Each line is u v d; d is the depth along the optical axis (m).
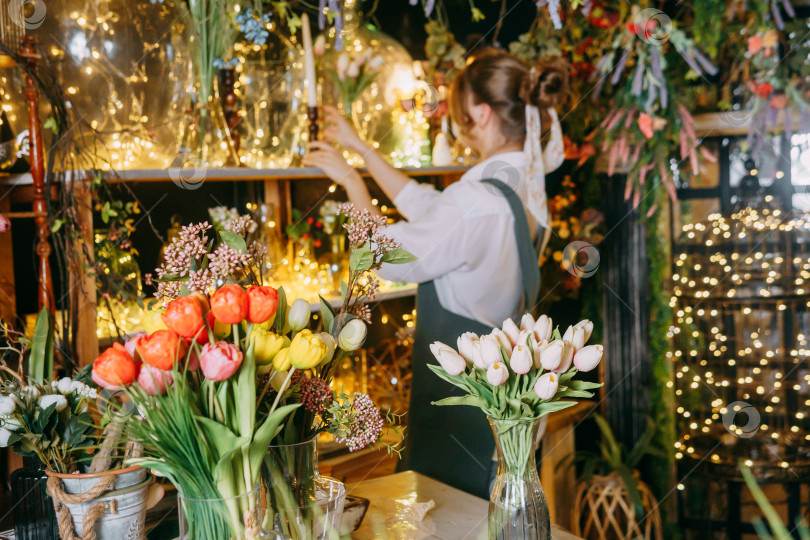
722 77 3.04
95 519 1.25
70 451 1.29
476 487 2.28
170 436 1.01
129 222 2.07
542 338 1.21
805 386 3.04
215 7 2.11
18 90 1.89
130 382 1.01
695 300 3.11
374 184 2.95
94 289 1.96
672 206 3.13
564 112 3.12
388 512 1.48
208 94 2.13
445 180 2.92
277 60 2.43
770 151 3.03
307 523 1.14
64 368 1.94
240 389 1.02
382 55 2.68
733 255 3.08
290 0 2.50
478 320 2.31
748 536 3.05
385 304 3.05
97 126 1.97
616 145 3.03
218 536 1.03
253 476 1.05
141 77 2.01
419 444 2.38
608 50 3.08
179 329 0.99
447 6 3.12
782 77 2.94
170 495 1.97
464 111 2.54
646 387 3.16
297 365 1.05
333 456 2.50
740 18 2.97
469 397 1.20
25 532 1.29
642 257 3.14
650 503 2.93
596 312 3.22
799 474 2.96
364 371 2.95
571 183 3.21
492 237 2.27
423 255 2.27
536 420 1.18
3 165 1.92
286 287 2.56
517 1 3.30
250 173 2.18
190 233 1.16
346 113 2.60
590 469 2.92
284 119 2.41
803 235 3.03
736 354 3.09
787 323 3.05
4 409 1.25
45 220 1.89
